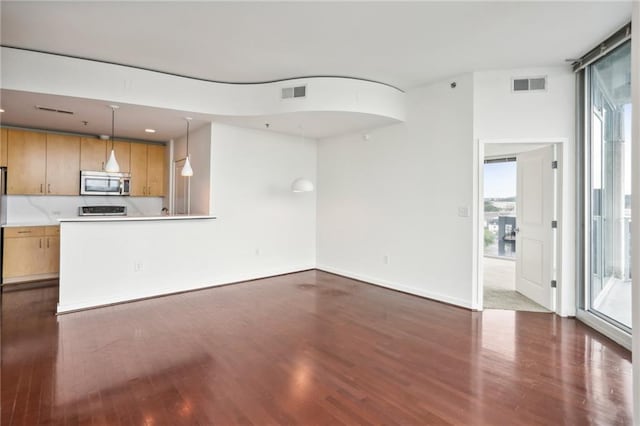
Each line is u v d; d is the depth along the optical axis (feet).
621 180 10.58
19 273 16.37
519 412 6.61
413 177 15.08
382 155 16.46
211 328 10.84
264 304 13.47
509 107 12.81
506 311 12.85
